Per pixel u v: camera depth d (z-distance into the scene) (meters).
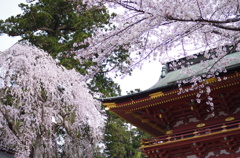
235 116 11.68
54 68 16.28
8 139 14.35
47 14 19.39
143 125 14.41
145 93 12.12
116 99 12.55
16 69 14.85
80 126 16.72
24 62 14.98
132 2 6.39
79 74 16.84
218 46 7.98
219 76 10.62
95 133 16.20
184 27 6.98
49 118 14.54
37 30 20.33
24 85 14.19
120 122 26.03
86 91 16.81
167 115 12.75
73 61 18.16
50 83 15.12
